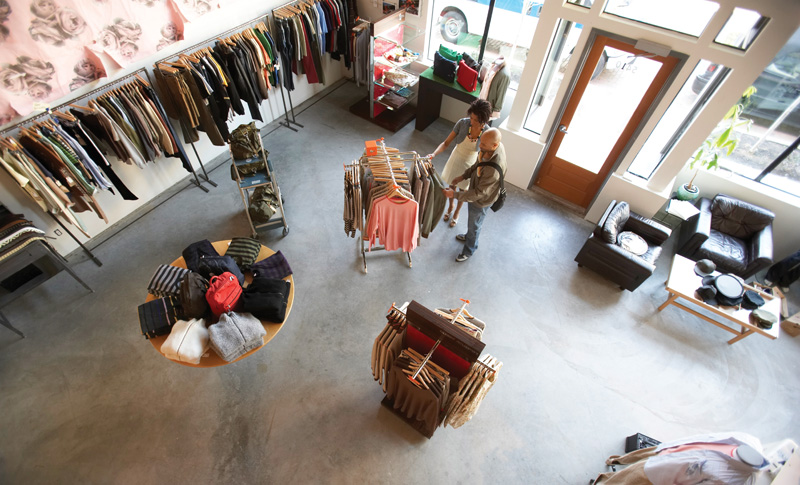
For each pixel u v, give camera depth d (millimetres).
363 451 2838
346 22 5355
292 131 5488
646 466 2053
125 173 4031
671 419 3125
